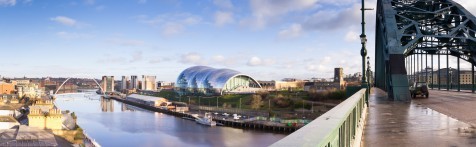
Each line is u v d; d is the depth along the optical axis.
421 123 18.30
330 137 4.70
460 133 15.05
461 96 49.75
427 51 72.75
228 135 112.12
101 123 145.75
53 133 81.88
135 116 177.00
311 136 4.24
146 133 117.12
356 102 12.09
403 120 19.64
